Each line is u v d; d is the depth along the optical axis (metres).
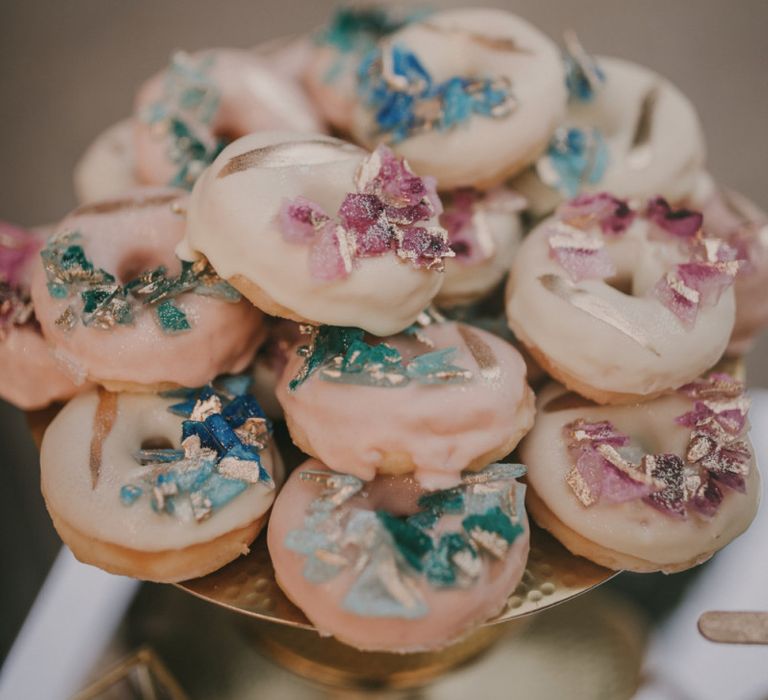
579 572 0.31
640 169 0.38
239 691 0.36
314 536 0.29
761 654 0.36
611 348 0.31
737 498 0.31
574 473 0.31
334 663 0.36
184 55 0.43
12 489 0.48
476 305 0.37
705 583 0.38
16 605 0.45
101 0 0.66
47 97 0.61
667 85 0.41
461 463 0.30
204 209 0.31
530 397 0.32
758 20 0.61
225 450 0.31
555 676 0.35
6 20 0.65
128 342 0.31
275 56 0.48
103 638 0.38
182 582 0.31
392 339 0.32
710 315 0.32
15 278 0.36
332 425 0.30
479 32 0.38
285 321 0.35
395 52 0.37
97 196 0.43
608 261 0.33
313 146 0.32
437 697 0.35
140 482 0.30
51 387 0.34
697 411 0.32
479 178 0.37
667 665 0.36
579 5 0.62
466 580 0.28
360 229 0.29
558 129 0.39
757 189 0.54
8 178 0.57
